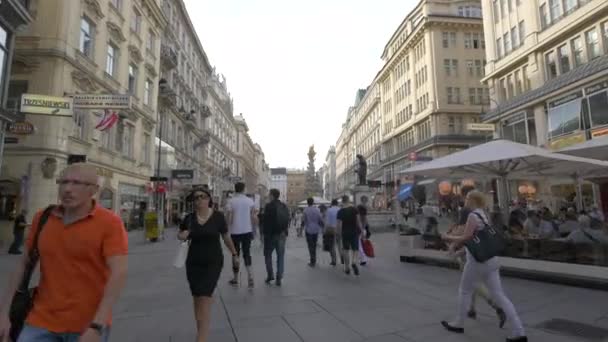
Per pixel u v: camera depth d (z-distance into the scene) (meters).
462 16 45.72
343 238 9.05
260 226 17.78
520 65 28.55
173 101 35.38
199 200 4.46
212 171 54.38
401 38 55.31
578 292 6.82
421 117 47.16
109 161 22.34
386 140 59.53
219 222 4.53
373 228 25.78
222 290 7.29
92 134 20.38
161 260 12.22
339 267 10.17
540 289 7.12
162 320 5.43
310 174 51.31
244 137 86.75
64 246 2.27
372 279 8.37
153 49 30.25
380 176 62.06
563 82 22.58
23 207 16.34
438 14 45.50
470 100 44.94
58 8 17.78
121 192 23.97
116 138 23.56
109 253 2.28
